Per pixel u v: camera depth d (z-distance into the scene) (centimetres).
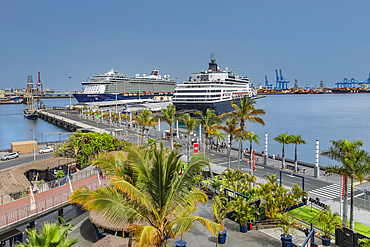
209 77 16025
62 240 1244
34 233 1245
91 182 3019
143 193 1273
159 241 1227
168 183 1273
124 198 1291
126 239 1909
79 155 4416
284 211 2684
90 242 2200
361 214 2739
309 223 2475
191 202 1323
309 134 10469
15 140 9112
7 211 2166
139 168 1250
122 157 1472
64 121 10994
